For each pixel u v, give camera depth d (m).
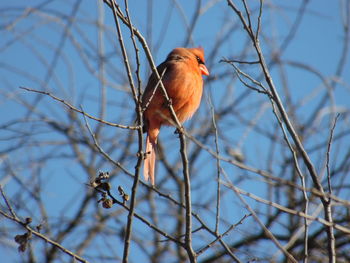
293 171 11.30
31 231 7.42
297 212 6.13
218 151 7.82
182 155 8.05
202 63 12.52
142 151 7.97
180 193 12.83
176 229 12.53
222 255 11.48
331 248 7.04
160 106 11.08
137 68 7.94
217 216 7.68
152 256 12.28
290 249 11.21
